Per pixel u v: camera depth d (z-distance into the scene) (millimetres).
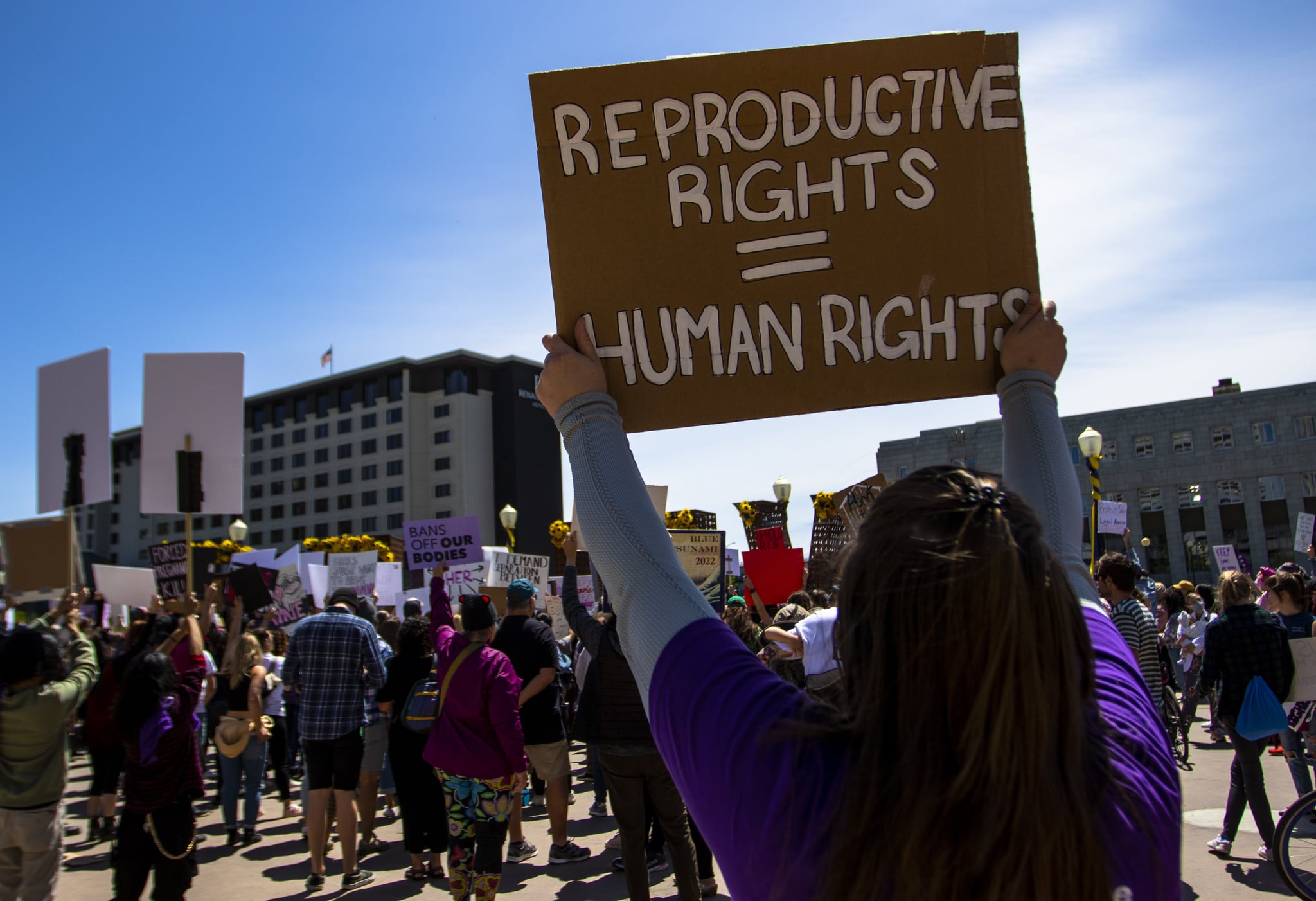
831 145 1547
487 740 5215
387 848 7801
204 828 8875
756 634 7109
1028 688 771
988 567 797
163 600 10156
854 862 766
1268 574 15102
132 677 5051
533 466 100125
